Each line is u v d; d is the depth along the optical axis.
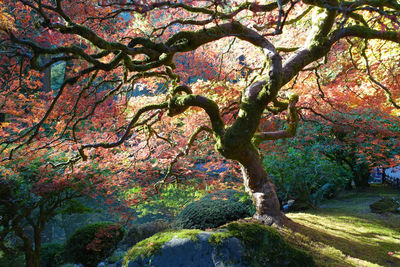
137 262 3.24
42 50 2.22
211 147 4.92
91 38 2.29
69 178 5.20
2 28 2.16
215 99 4.68
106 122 4.83
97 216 8.69
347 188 9.09
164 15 5.09
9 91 4.32
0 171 5.04
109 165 5.00
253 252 3.12
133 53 2.61
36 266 5.83
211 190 4.75
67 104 4.40
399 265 3.32
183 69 5.44
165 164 4.64
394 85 4.69
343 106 4.55
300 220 4.68
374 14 4.80
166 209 7.55
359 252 3.58
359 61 5.48
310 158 6.45
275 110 4.35
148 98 5.11
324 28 3.32
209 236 3.25
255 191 4.00
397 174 11.13
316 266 3.10
